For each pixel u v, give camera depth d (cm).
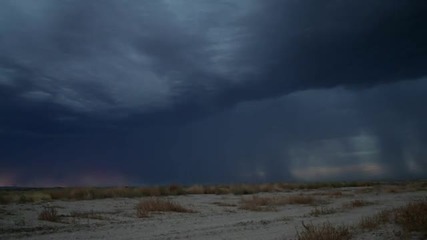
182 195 4256
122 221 2094
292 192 5112
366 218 1797
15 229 1736
